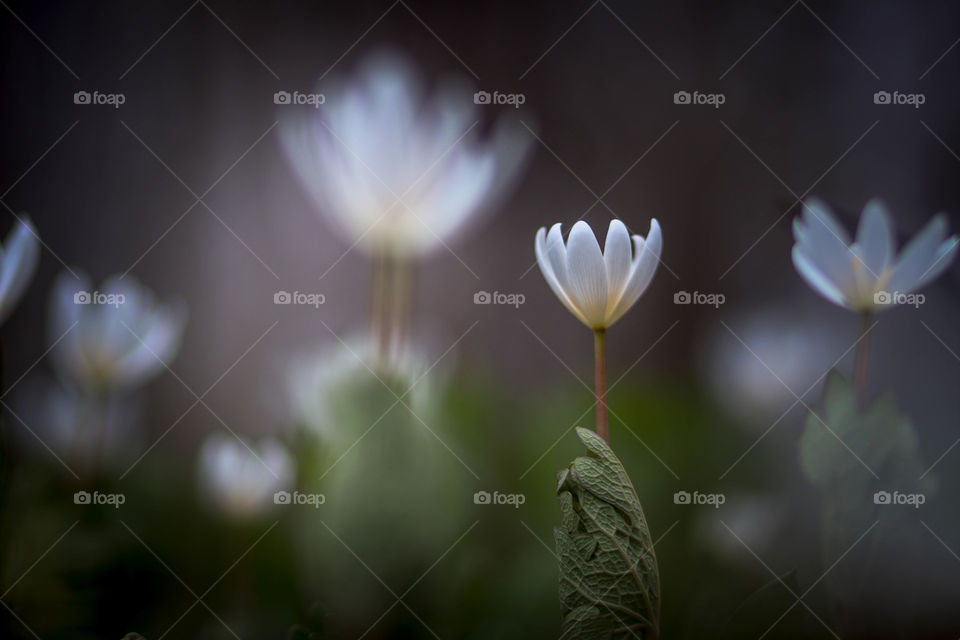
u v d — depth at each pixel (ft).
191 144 3.68
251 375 3.60
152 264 3.61
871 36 3.30
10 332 3.29
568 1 3.76
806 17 3.46
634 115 3.71
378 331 1.82
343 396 1.56
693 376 2.98
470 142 2.33
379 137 1.88
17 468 1.87
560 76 3.74
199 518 1.85
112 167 3.57
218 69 3.73
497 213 3.66
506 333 3.60
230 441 1.84
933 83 3.14
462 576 1.52
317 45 3.75
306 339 3.67
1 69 3.43
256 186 3.72
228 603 1.64
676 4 3.72
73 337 2.09
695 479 1.94
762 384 2.55
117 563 1.70
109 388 2.14
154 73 3.66
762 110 3.53
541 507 1.85
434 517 1.49
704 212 3.61
